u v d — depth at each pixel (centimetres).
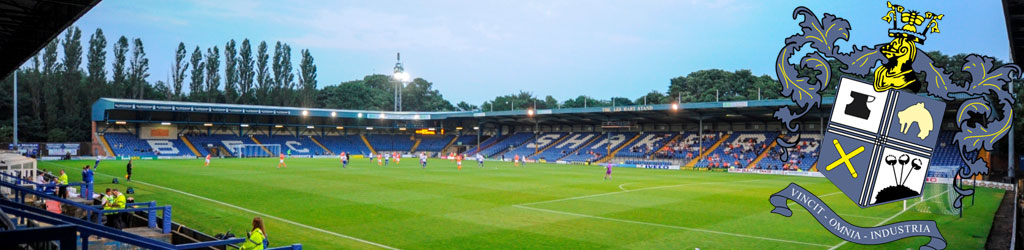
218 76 11575
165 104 8131
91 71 10050
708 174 6081
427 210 2738
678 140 8381
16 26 1925
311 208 2777
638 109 7112
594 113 7875
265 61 11944
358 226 2281
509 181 4550
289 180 4331
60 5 1742
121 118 8375
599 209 2852
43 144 7662
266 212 2645
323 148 10000
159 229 1914
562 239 2041
